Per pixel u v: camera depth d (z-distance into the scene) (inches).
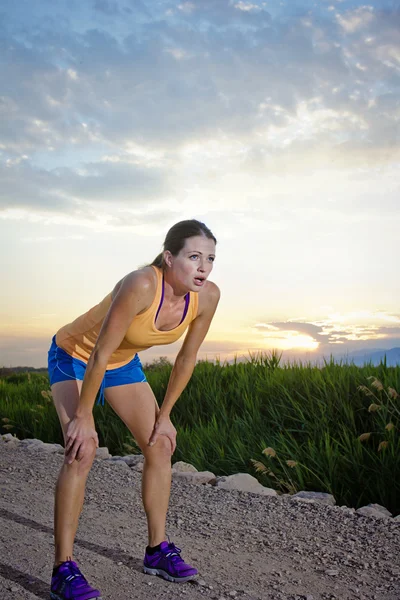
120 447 340.8
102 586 127.6
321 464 253.8
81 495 119.0
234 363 413.1
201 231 120.9
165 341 129.2
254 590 133.4
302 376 343.9
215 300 134.7
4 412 441.4
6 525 165.3
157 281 121.3
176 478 240.7
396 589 140.3
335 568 152.6
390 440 258.2
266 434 294.2
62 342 135.1
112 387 133.6
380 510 212.8
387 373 318.7
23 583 126.9
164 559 133.1
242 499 213.5
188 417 354.6
